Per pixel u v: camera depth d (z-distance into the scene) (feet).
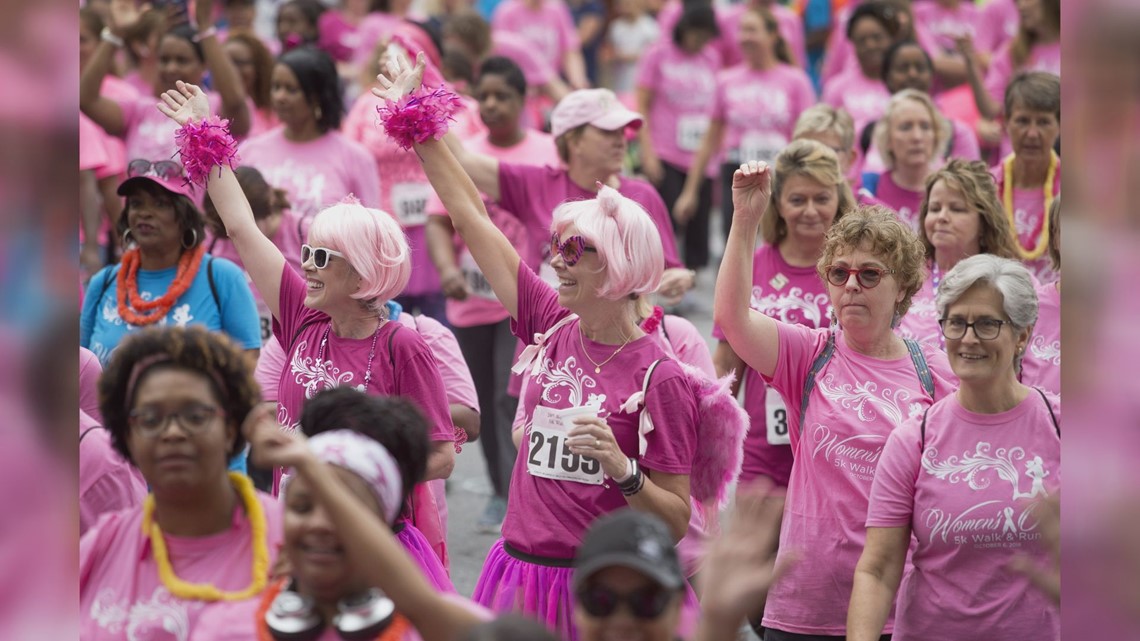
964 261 48.24
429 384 52.49
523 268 54.19
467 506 96.32
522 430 53.16
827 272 54.08
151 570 36.78
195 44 101.81
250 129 104.88
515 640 29.66
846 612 52.85
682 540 50.52
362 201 91.71
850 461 52.85
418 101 54.13
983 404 48.03
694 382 48.98
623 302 49.19
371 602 34.99
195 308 67.26
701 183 148.66
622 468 46.26
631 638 31.55
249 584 36.52
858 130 126.72
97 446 46.91
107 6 118.32
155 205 66.49
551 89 159.53
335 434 36.65
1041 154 79.51
